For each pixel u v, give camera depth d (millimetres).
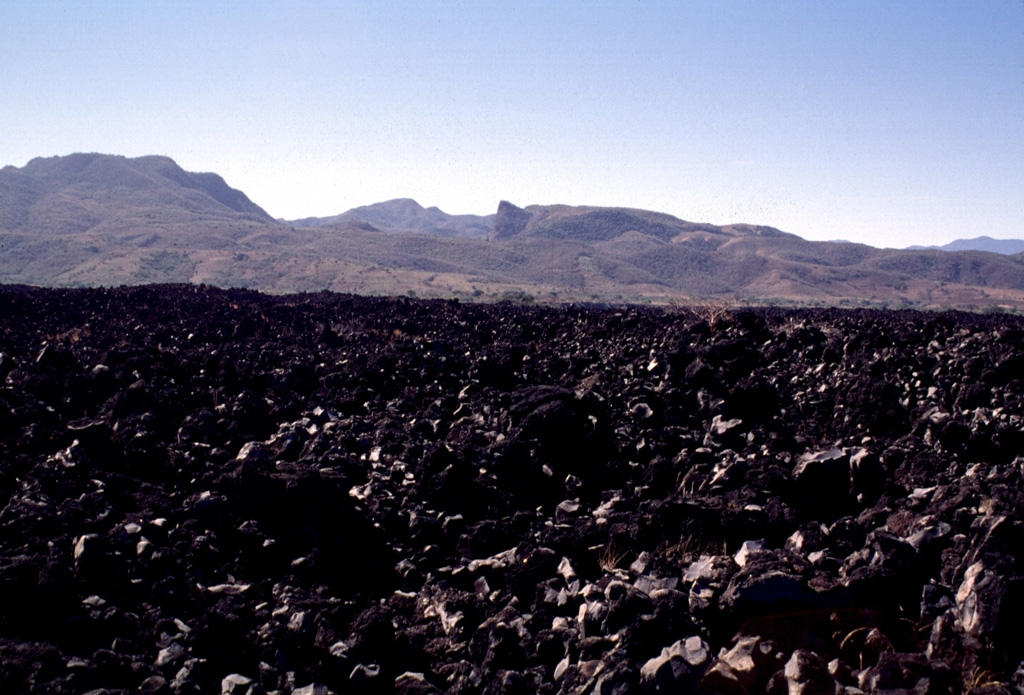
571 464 9000
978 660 4121
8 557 5078
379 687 4770
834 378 11492
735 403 10594
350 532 6723
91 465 7246
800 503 7266
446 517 7176
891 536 5414
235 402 10031
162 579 5340
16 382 9836
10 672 4102
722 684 3949
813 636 4535
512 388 12328
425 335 17219
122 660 4402
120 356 11977
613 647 4672
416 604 5922
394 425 10016
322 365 13102
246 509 6633
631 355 14164
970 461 7875
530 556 6164
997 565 4523
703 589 4953
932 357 11953
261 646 4859
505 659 5000
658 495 8164
